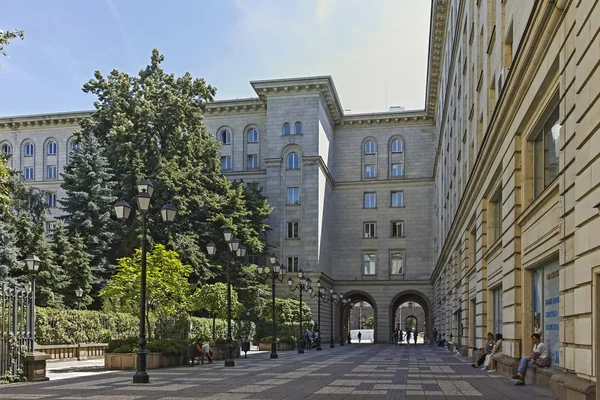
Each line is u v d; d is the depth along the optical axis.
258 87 65.94
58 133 75.69
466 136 33.78
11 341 18.02
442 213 56.12
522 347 18.31
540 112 15.81
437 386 16.62
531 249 17.02
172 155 48.59
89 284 44.62
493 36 23.78
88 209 47.22
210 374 21.56
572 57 11.94
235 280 54.69
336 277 71.75
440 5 48.88
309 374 21.52
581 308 10.95
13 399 13.51
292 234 64.12
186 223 52.69
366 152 73.19
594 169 10.16
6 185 30.73
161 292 27.31
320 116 65.75
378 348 53.53
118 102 48.34
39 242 41.75
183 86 51.94
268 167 65.44
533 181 18.03
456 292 41.22
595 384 10.16
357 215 72.38
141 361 18.05
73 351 32.97
